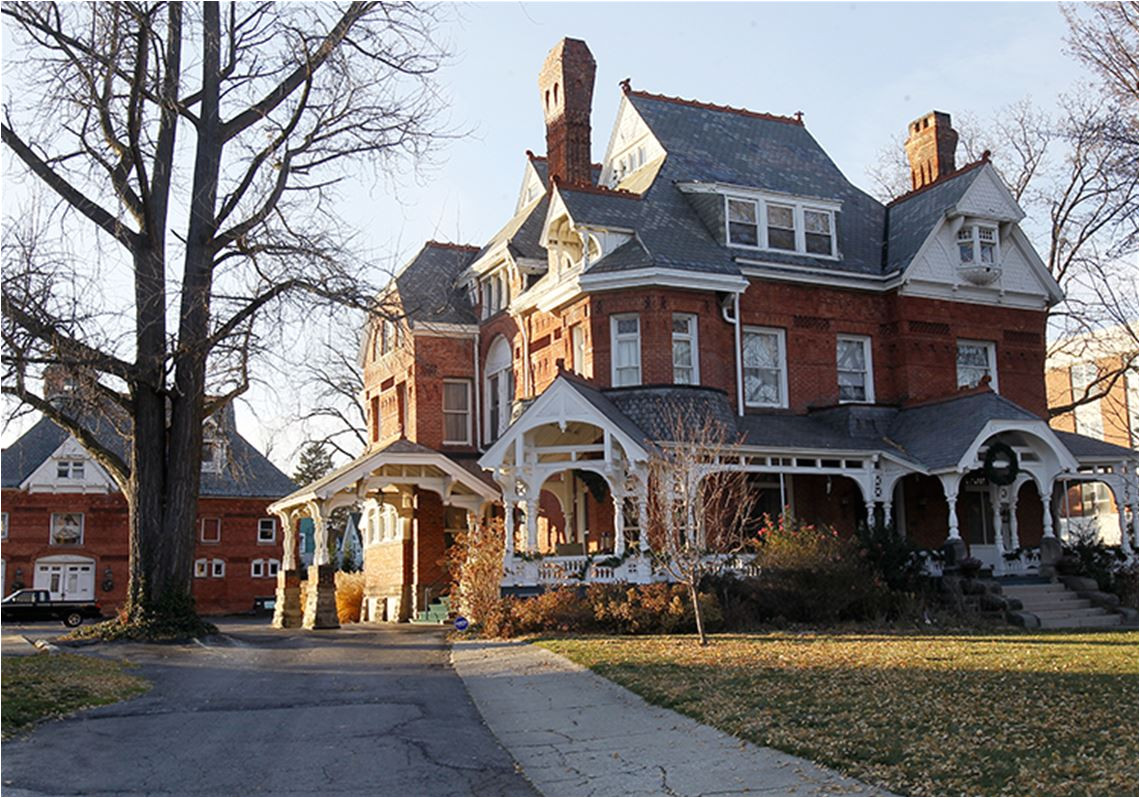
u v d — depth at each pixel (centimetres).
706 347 2845
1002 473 2705
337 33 2352
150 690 1602
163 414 2414
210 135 2409
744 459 2670
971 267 3159
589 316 2855
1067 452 2752
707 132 3412
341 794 984
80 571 5206
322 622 2912
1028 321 3312
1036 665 1566
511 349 3391
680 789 982
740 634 2189
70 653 1997
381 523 3784
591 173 3506
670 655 1850
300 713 1394
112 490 5281
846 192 3462
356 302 2273
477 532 2700
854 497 3014
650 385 2744
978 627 2373
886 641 2000
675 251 2858
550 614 2358
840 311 3095
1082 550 2848
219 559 5512
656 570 2452
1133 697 1256
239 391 2428
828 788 950
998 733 1093
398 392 3738
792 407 2986
